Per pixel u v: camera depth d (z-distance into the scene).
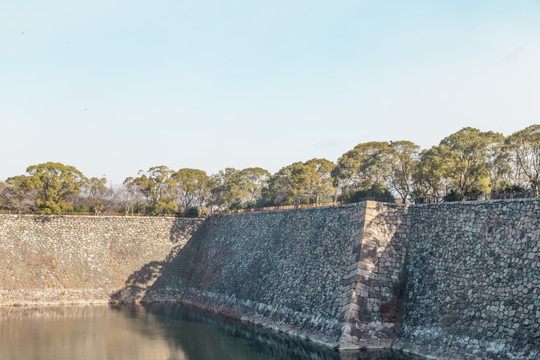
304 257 48.03
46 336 42.06
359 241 40.59
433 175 51.19
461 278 34.91
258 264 55.06
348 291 39.22
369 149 70.56
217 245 66.88
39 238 62.06
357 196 57.38
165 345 39.53
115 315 52.66
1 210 64.50
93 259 63.72
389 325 37.97
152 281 65.50
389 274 39.75
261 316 48.50
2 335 41.84
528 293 29.86
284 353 36.31
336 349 36.88
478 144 51.47
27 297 57.34
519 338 28.97
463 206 37.16
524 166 50.69
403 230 41.16
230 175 94.50
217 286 60.06
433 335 34.50
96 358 35.59
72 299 59.31
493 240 33.81
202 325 48.00
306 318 42.88
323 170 81.50
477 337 31.39
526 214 32.22
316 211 50.06
